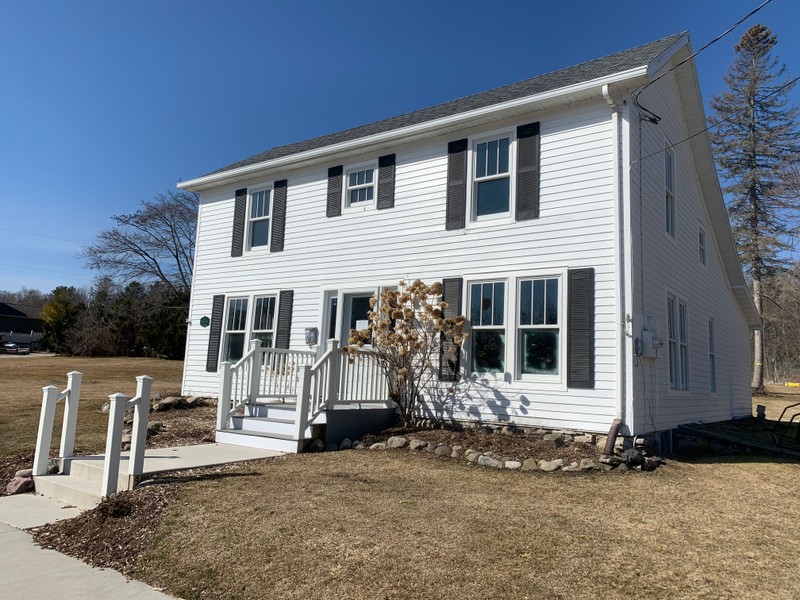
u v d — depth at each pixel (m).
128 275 31.73
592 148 8.95
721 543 4.50
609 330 8.36
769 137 32.75
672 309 10.41
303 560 4.07
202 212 14.78
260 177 13.62
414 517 4.90
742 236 32.66
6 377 19.38
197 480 6.15
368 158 11.73
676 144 10.97
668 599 3.49
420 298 9.88
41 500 6.38
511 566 3.93
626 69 8.50
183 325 32.62
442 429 9.25
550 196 9.25
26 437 8.97
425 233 10.63
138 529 4.86
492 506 5.30
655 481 6.61
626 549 4.29
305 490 5.76
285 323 12.41
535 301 9.19
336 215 12.02
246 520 4.84
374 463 7.21
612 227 8.56
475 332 9.75
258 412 9.34
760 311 31.19
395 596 3.54
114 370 24.72
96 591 3.86
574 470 6.92
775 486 6.73
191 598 3.70
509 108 9.46
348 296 11.69
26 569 4.27
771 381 50.09
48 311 43.56
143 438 6.10
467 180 10.22
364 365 9.44
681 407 10.39
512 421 9.04
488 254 9.79
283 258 12.77
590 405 8.34
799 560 4.18
